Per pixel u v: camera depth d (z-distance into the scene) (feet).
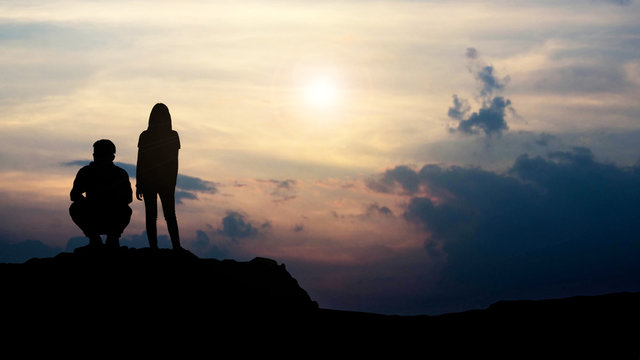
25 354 49.39
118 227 62.03
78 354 49.88
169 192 64.69
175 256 63.05
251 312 57.98
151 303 56.03
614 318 60.18
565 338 56.80
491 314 63.00
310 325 58.49
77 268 59.62
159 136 64.08
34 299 55.36
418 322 61.31
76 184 61.31
